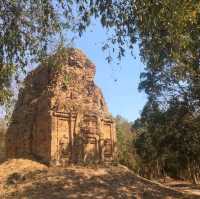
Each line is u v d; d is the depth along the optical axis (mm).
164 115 35562
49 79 26484
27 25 15250
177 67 23969
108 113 28000
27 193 19969
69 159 24109
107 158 25984
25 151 25703
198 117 32562
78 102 26031
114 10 14148
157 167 58625
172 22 13391
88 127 25531
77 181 21547
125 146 54469
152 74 32375
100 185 21656
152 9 13148
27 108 27219
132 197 21281
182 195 23672
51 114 24062
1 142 35031
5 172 22844
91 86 27562
